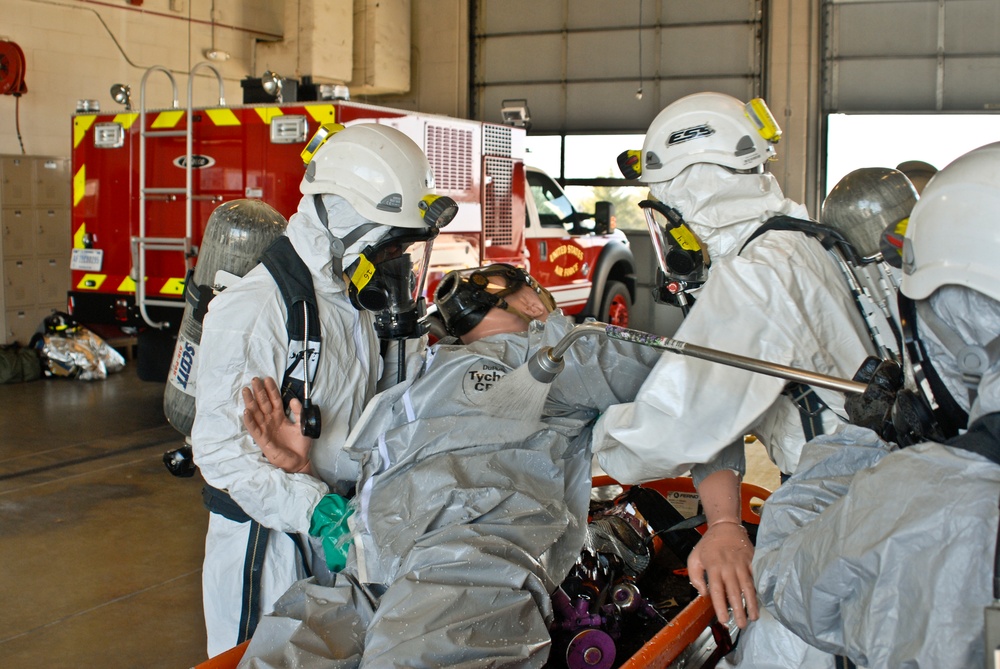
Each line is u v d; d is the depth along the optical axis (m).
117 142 6.23
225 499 2.08
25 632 3.28
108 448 5.65
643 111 11.71
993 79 10.58
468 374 2.03
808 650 1.60
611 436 1.73
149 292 6.18
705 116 2.03
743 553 1.62
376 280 2.02
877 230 1.99
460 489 1.85
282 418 1.98
